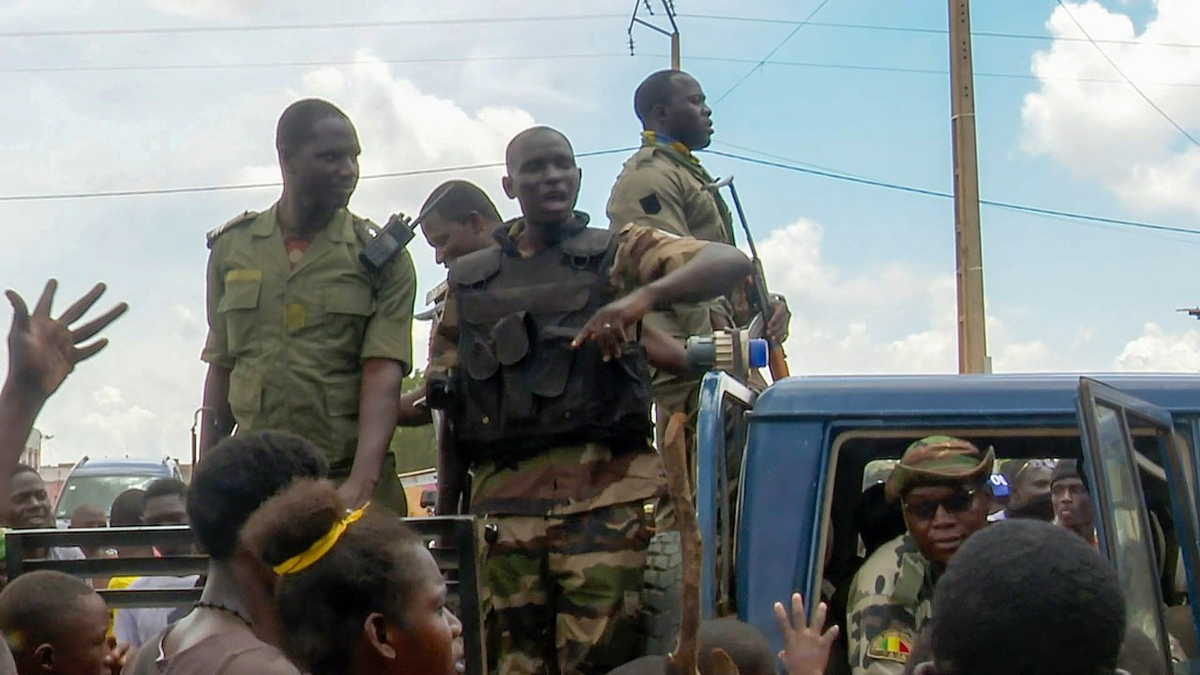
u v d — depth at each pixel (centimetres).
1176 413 379
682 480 226
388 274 430
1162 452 376
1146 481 395
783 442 375
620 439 398
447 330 425
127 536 348
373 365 423
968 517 373
